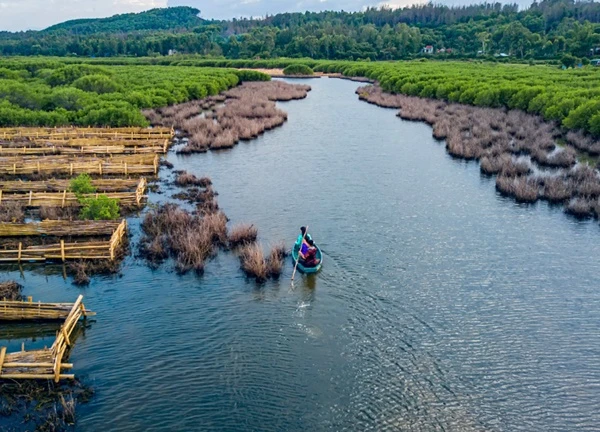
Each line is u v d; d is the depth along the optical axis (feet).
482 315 60.95
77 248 73.20
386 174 118.73
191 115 195.31
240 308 61.98
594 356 53.57
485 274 71.05
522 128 151.12
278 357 53.21
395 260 75.10
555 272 71.61
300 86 302.25
